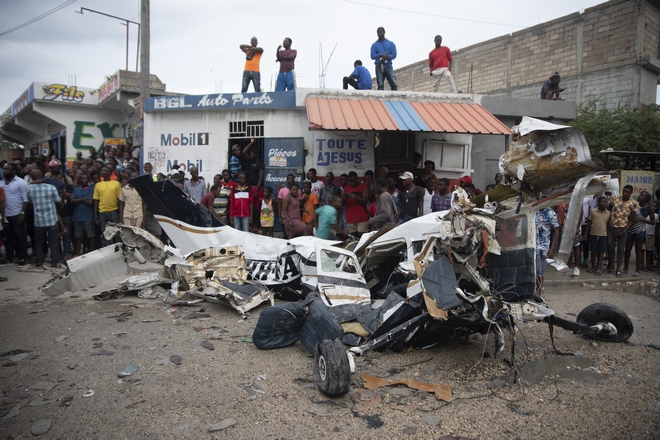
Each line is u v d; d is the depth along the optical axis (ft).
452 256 16.02
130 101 52.06
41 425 11.33
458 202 15.51
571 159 14.43
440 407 12.77
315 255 20.49
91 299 24.04
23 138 93.04
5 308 22.02
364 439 11.09
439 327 15.51
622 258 33.09
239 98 36.70
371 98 36.09
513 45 74.64
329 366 12.85
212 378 14.40
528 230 16.58
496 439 11.19
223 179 35.35
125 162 44.34
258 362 15.80
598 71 63.46
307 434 11.25
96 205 33.47
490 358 16.57
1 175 41.32
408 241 18.15
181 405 12.59
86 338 17.80
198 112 37.88
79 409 12.25
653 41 61.21
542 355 16.96
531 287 16.63
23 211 31.68
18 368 14.87
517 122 39.63
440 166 37.63
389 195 27.45
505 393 13.74
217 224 26.89
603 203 32.58
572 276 32.07
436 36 40.57
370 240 20.56
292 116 36.65
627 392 13.93
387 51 39.78
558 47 68.13
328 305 17.24
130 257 25.34
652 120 54.95
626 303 25.23
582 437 11.32
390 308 16.37
